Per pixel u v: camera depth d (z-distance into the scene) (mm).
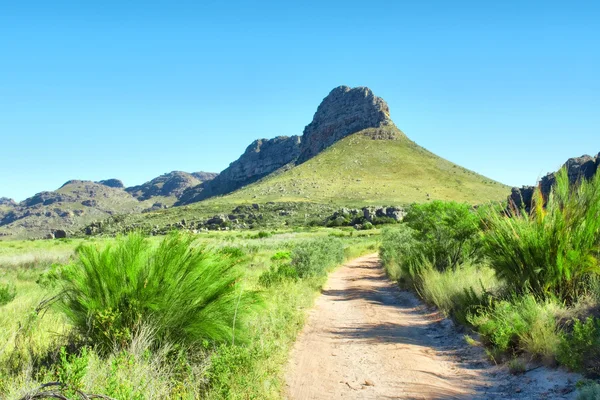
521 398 4770
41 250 33406
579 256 7137
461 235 14016
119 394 3221
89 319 4895
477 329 7852
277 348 6680
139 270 5297
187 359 5020
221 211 177125
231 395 4176
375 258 35562
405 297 14094
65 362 3283
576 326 5273
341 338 8414
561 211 7746
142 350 4559
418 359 6848
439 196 185500
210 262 5750
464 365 6465
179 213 184125
